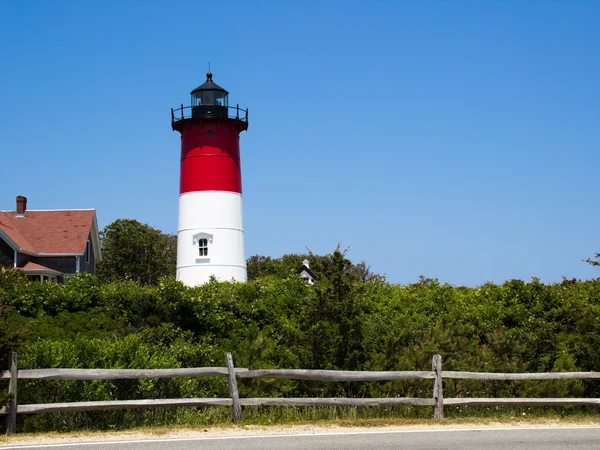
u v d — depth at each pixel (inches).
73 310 986.7
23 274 1044.5
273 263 2669.8
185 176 1601.9
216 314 1018.1
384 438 477.1
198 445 448.8
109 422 523.5
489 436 490.6
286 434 488.7
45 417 514.3
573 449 450.0
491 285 1154.7
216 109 1593.3
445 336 758.5
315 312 708.7
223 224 1571.1
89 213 1902.1
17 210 1862.7
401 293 1149.7
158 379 610.2
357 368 689.6
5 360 498.6
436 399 557.9
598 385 674.8
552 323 995.3
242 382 651.5
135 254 2239.2
